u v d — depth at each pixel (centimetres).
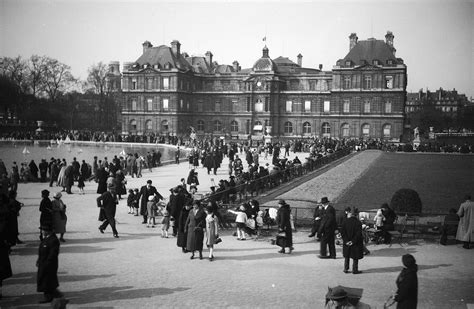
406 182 4469
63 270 1914
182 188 2625
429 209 3181
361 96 11544
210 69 14925
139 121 13362
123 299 1614
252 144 10588
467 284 1791
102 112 15175
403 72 11156
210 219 2091
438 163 6250
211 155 5425
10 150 8575
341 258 2141
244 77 13588
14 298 1608
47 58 12962
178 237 2206
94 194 3900
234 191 3241
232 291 1698
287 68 14375
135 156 5109
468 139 11144
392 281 1819
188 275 1870
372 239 2412
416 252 2228
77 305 1558
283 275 1883
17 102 12431
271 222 2712
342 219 2345
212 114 13525
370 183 4438
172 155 8325
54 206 2311
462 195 3741
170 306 1560
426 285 1778
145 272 1902
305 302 1603
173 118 13000
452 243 2398
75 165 4581
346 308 1309
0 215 2005
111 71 17000
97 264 1998
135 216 3069
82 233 2555
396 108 11269
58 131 12900
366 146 9556
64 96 14400
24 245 2286
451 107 17575
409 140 11700
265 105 12850
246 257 2139
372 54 11519
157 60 13300
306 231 2661
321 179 4772
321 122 12444
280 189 4153
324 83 12794
